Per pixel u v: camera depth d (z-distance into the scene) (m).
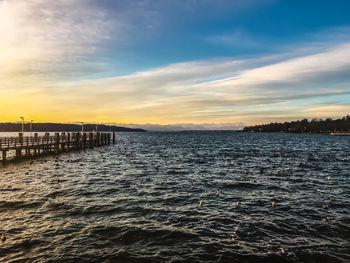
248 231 10.53
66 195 15.63
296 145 74.69
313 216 12.28
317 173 24.31
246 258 8.48
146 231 10.47
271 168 27.47
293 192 16.94
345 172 25.03
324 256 8.62
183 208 13.47
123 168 26.78
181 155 41.81
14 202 13.88
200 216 12.25
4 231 10.17
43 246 9.06
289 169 26.75
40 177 21.12
